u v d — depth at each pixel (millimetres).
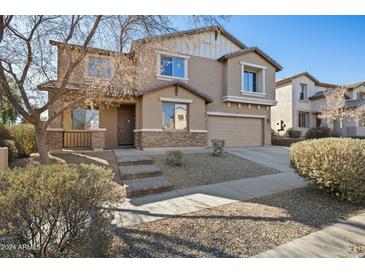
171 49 11367
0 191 2574
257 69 16938
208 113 15125
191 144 13562
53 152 10484
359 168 5234
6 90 6848
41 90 8461
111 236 3154
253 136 16875
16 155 8688
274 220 4406
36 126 7441
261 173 8977
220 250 3328
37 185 2639
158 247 3396
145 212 4855
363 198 5395
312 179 5914
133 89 10500
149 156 9508
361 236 3760
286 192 6387
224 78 15875
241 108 16406
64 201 2678
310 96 23547
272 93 17250
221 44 15992
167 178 7598
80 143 12109
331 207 5156
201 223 4258
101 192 3049
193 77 14906
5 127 9477
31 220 2566
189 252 3273
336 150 5441
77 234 2869
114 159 9156
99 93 8391
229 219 4445
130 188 6203
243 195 6125
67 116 12039
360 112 20500
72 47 8062
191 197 5961
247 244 3498
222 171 8852
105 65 8914
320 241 3588
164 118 13023
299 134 21156
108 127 13945
